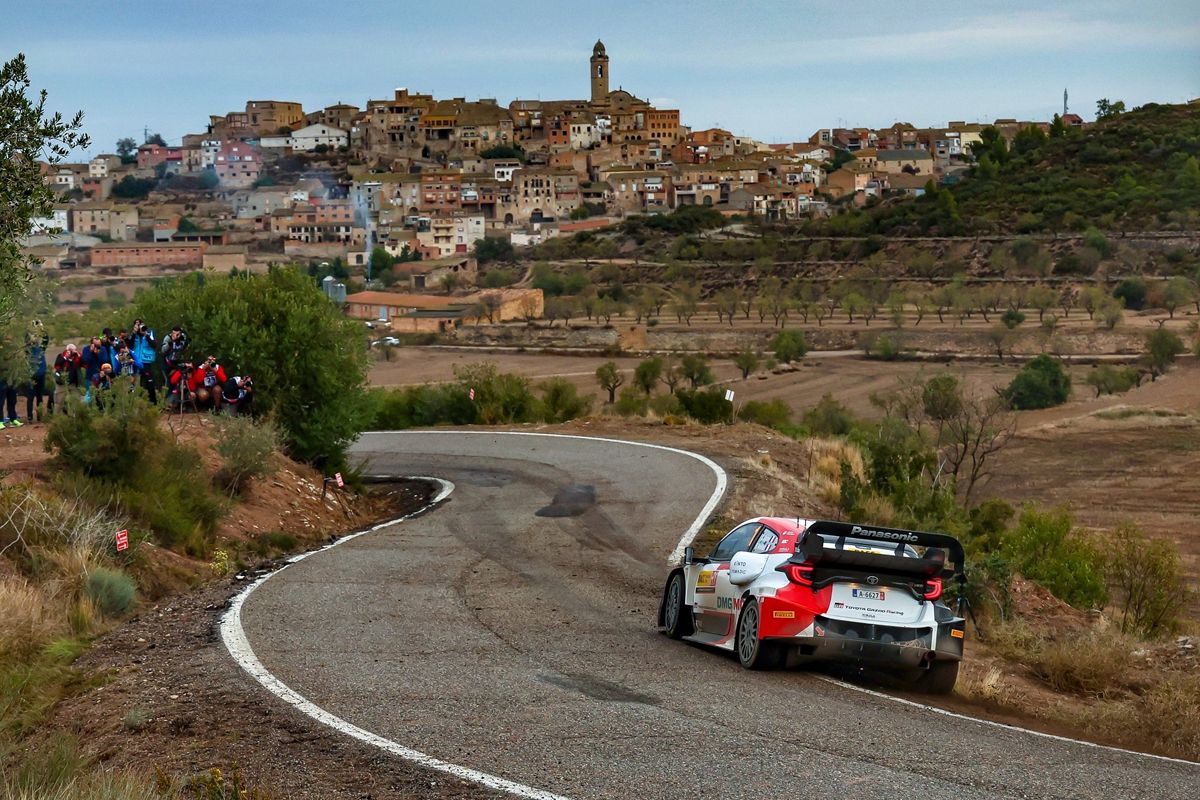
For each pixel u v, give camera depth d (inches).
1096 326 6092.5
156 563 786.2
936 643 541.6
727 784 367.6
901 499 1206.3
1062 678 660.1
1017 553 1070.4
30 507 747.4
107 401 918.4
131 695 485.4
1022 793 370.9
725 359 6122.1
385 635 602.2
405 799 353.7
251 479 1056.8
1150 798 373.4
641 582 810.2
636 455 1489.9
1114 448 2797.7
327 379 1250.6
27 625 598.2
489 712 451.5
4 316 662.5
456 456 1578.5
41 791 362.9
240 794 340.2
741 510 1085.1
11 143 630.5
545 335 7126.0
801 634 536.1
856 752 411.5
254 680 495.8
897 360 5797.2
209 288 1293.1
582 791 359.6
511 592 751.1
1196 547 1720.0
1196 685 587.8
